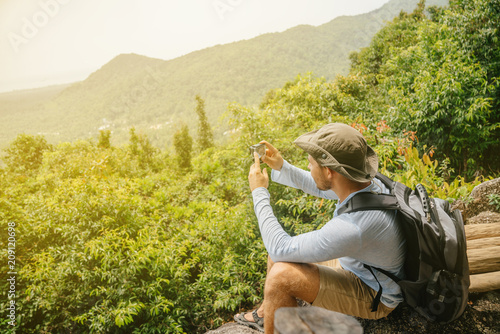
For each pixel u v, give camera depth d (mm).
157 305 3488
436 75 5816
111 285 3744
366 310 1304
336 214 1208
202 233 4898
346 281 1263
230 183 7797
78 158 10414
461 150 5812
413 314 1651
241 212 4641
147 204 6441
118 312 3340
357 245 1056
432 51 6703
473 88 5344
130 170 13703
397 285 1228
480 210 2578
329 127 1160
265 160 1532
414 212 1102
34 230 4566
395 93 7129
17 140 18656
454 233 1090
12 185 9109
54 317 3646
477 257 1786
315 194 1597
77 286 3896
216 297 3846
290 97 7465
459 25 6301
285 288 1168
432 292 1135
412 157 3906
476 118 5211
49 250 4246
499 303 1652
